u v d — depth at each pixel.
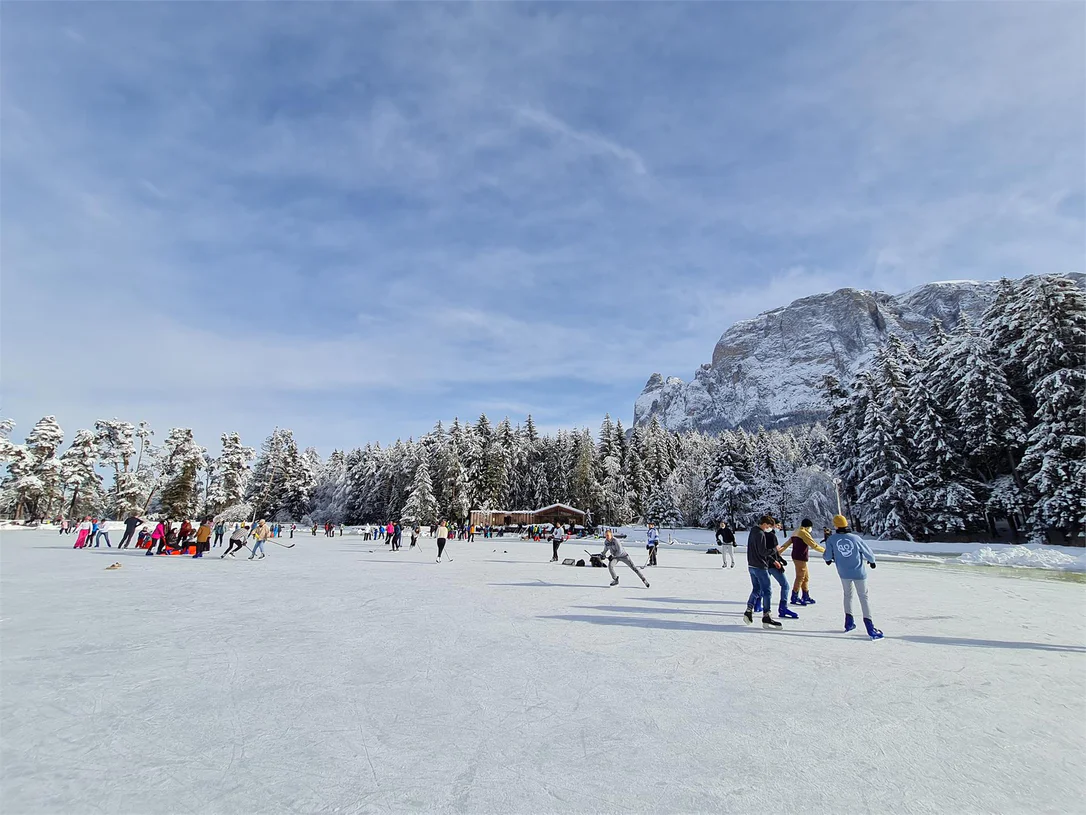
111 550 25.12
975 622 8.23
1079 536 28.41
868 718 4.22
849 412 42.19
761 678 5.25
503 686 4.96
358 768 3.35
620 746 3.69
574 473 72.38
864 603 7.14
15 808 2.80
